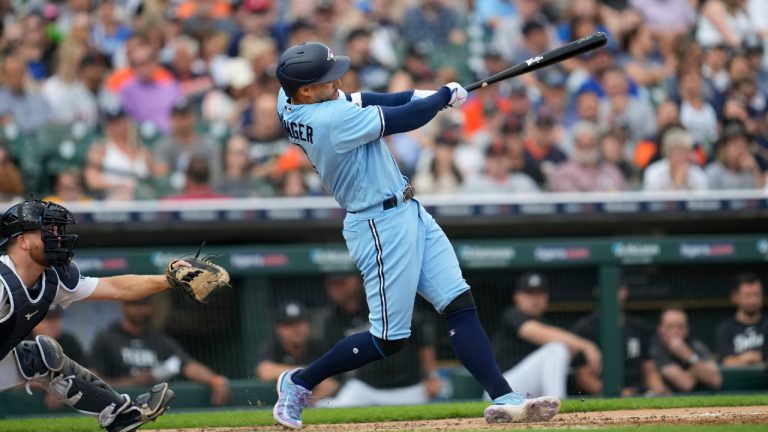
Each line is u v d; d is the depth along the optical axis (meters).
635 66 45.09
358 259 18.66
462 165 41.22
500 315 35.59
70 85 42.00
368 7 46.47
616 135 42.56
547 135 42.06
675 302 36.59
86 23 43.78
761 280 37.09
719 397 25.81
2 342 15.98
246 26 44.50
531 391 34.41
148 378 33.62
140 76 41.88
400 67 44.75
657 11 46.56
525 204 38.84
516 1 47.06
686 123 43.88
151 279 16.83
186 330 34.44
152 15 44.72
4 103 41.16
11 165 39.91
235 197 39.62
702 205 39.75
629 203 39.34
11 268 15.80
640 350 35.31
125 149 40.78
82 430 22.30
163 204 37.59
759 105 45.53
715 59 45.81
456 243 35.00
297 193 39.66
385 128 17.64
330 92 18.19
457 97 18.33
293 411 19.42
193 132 40.88
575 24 46.03
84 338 33.56
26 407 32.44
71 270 16.59
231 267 34.53
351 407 26.34
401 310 18.52
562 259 35.22
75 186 40.00
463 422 21.33
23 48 42.72
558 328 35.16
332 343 34.75
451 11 46.66
